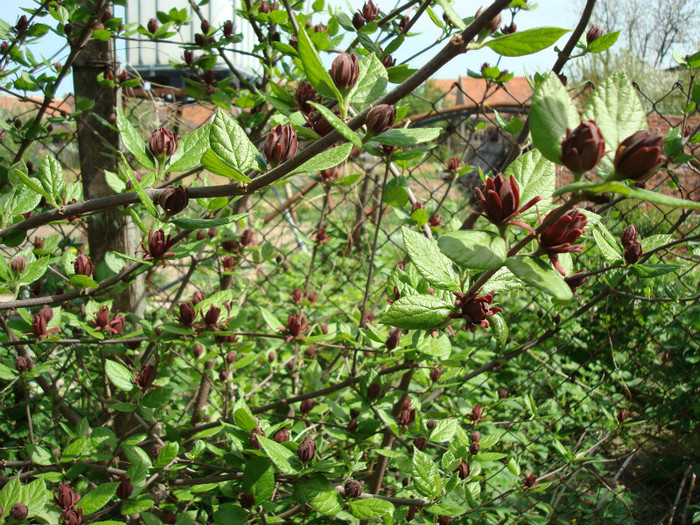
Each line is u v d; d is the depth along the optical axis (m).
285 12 0.97
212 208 0.60
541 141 0.38
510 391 1.35
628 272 0.82
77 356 0.89
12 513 0.59
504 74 1.01
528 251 0.48
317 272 1.97
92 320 0.81
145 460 0.72
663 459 1.32
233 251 1.11
